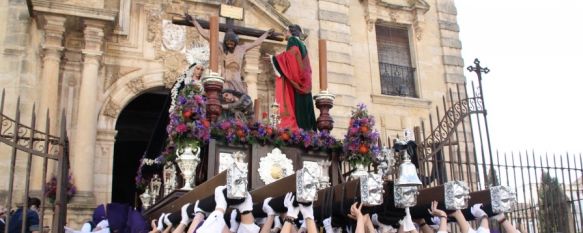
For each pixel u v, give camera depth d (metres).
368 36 19.48
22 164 12.98
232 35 9.04
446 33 20.59
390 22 20.08
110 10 13.92
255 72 15.72
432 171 11.30
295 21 18.25
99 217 8.10
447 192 5.62
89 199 12.77
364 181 5.11
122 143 20.62
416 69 19.84
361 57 19.12
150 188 11.45
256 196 5.98
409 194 5.36
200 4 15.70
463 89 20.05
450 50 20.44
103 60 14.52
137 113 19.66
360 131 8.02
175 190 7.05
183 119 7.23
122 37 14.84
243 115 8.41
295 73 8.82
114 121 14.34
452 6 21.17
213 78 7.69
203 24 9.30
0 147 12.95
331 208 5.73
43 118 13.27
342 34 18.66
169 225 6.87
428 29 20.47
